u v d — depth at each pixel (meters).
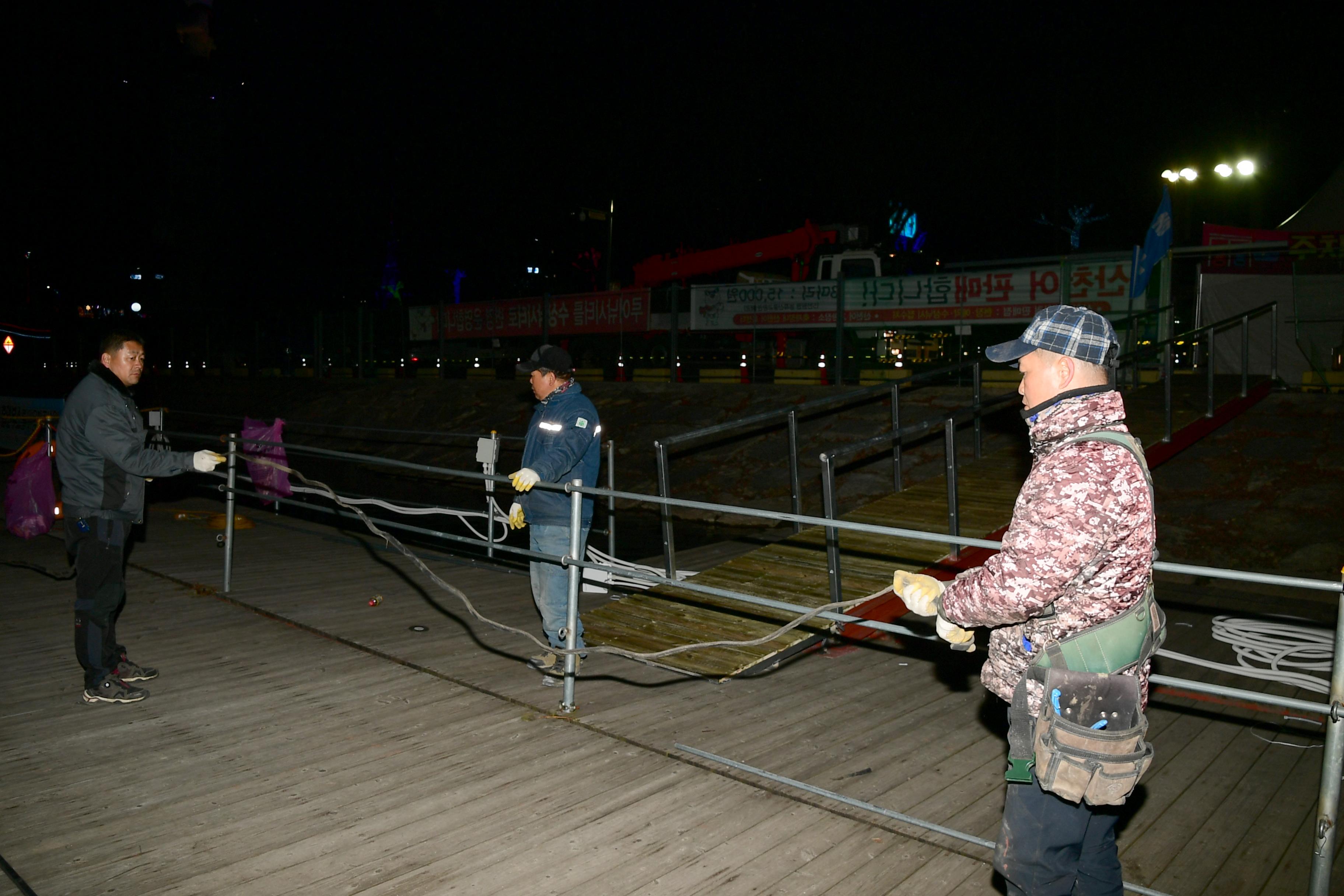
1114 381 2.31
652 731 4.49
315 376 29.45
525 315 22.80
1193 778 4.05
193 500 11.84
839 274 21.73
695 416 16.22
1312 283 14.65
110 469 4.67
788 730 4.54
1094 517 2.10
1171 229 13.06
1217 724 4.68
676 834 3.48
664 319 19.83
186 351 35.81
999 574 2.16
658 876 3.18
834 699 5.01
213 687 5.04
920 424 7.11
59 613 6.47
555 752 4.23
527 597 7.10
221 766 4.03
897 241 33.66
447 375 25.14
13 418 12.20
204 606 6.70
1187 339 14.97
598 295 21.20
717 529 11.84
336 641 5.90
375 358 27.28
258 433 10.82
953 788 3.91
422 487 16.02
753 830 3.52
